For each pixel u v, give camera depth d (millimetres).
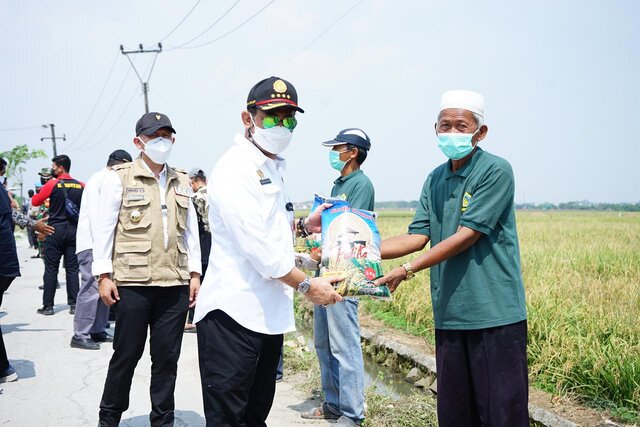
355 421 4367
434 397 5445
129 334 4031
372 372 6617
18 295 10820
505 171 3127
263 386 3125
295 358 6406
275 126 2906
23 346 6973
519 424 3078
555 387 5098
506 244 3170
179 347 4207
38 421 4531
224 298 2895
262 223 2818
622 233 21484
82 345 6848
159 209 4223
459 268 3199
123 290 4039
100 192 4191
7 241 5488
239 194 2816
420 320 7680
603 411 4645
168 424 4148
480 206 3084
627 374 4730
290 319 3057
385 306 8531
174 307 4164
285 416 4750
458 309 3193
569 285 8641
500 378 3096
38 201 8641
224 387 2908
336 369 4629
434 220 3445
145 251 4078
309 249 3758
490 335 3129
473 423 3312
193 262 4473
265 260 2787
